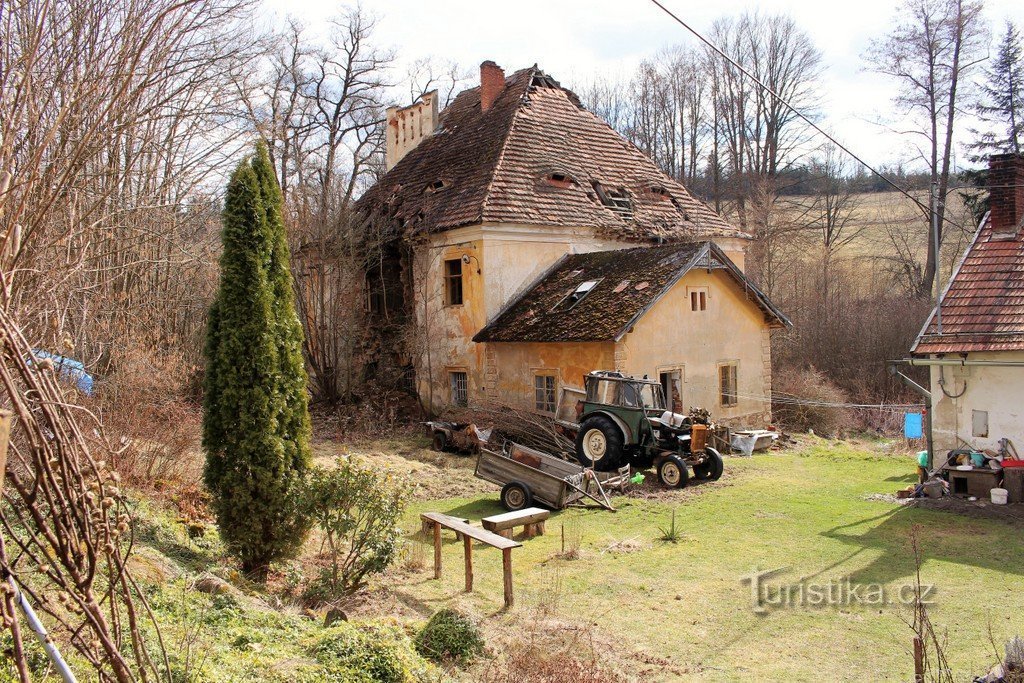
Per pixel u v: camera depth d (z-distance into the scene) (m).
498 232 20.80
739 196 37.78
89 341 9.57
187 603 6.63
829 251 34.00
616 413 15.55
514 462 13.37
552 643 7.37
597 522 12.40
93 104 5.25
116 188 7.85
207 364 9.06
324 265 22.73
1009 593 8.67
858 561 10.02
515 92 26.03
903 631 7.74
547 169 22.94
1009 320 13.38
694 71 40.50
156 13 6.25
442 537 11.71
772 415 22.11
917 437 18.16
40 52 4.70
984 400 13.58
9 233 3.17
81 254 5.53
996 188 15.09
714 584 9.30
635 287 18.47
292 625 6.86
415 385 23.03
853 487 14.61
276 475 8.95
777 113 36.72
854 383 26.56
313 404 23.12
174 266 13.27
